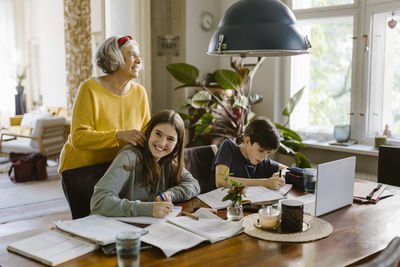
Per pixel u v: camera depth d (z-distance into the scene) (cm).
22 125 697
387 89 388
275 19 171
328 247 143
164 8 471
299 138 385
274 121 449
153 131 188
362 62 394
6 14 862
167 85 483
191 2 460
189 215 169
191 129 441
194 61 471
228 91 434
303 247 143
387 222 171
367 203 198
